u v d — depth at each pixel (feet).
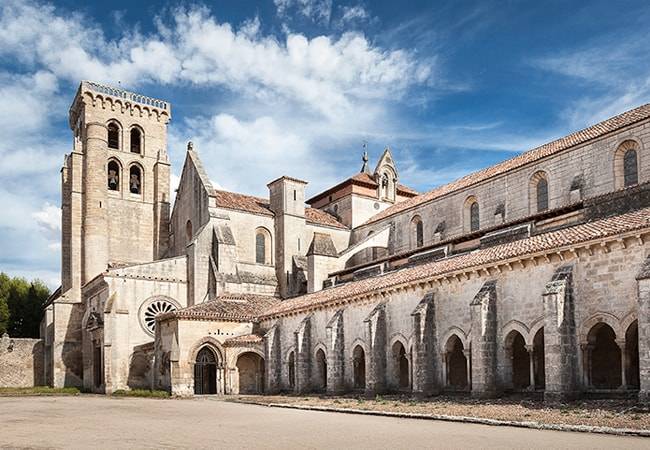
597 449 51.01
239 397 146.20
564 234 97.76
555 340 88.02
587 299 89.10
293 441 61.52
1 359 225.97
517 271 101.19
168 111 268.00
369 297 135.23
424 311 115.96
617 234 84.28
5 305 280.31
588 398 86.79
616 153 129.70
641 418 67.77
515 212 154.51
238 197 219.20
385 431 68.74
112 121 253.44
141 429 76.43
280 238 208.95
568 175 140.56
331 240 206.80
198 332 162.81
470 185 170.30
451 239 146.72
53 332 225.56
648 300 75.82
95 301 203.41
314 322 153.69
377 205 234.99
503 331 102.37
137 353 185.57
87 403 131.95
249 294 192.03
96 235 234.17
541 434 62.23
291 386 159.43
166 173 260.62
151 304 190.90
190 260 197.36
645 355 75.31
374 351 127.75
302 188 214.90
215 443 61.36
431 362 115.44
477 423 74.84
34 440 66.39
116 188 253.24
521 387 113.29
